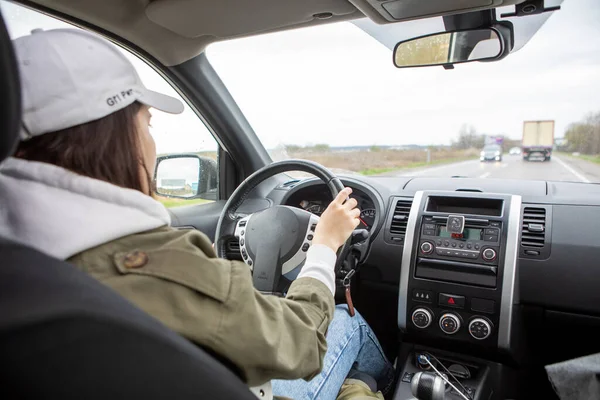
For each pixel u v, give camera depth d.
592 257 1.71
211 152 2.56
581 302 1.74
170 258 0.66
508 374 1.88
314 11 1.62
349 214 1.17
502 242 1.71
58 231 0.61
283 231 1.48
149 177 0.78
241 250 1.58
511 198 1.77
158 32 1.90
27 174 0.63
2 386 0.44
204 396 0.57
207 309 0.67
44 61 0.64
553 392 1.98
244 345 0.69
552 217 1.81
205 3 1.58
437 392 1.50
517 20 1.71
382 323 2.23
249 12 1.65
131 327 0.50
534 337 1.93
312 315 0.91
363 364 1.80
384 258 2.02
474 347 1.78
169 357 0.53
